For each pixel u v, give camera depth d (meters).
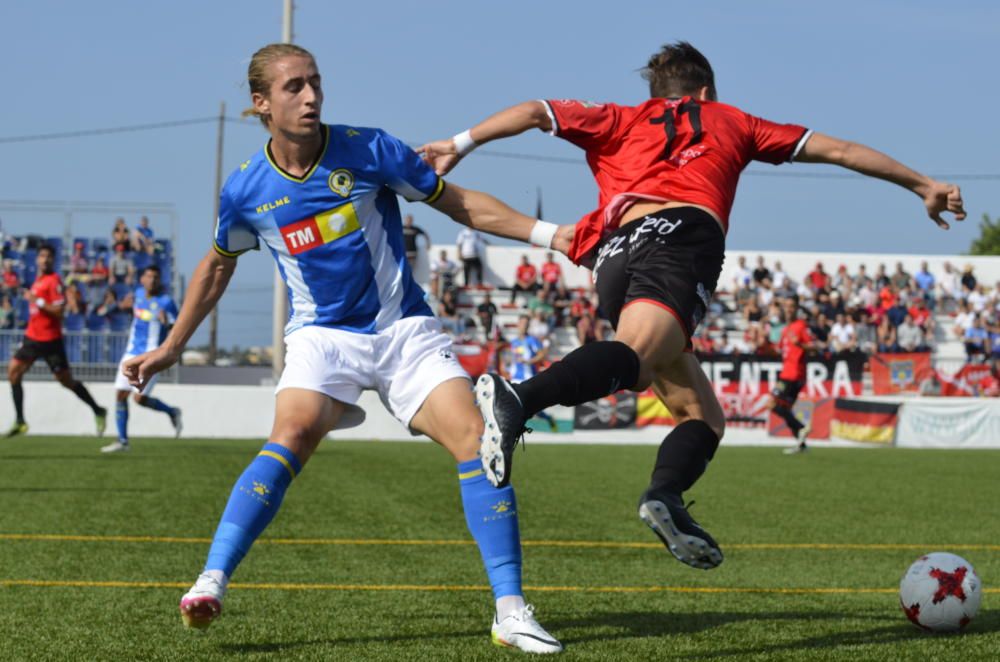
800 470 34.09
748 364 52.06
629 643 9.62
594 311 58.94
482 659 8.90
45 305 33.53
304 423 9.36
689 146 9.55
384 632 10.05
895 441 51.38
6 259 58.06
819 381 54.47
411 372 9.53
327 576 13.45
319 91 9.14
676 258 8.95
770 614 11.23
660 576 13.95
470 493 9.35
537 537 17.73
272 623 10.44
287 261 9.55
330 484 26.05
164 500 21.55
